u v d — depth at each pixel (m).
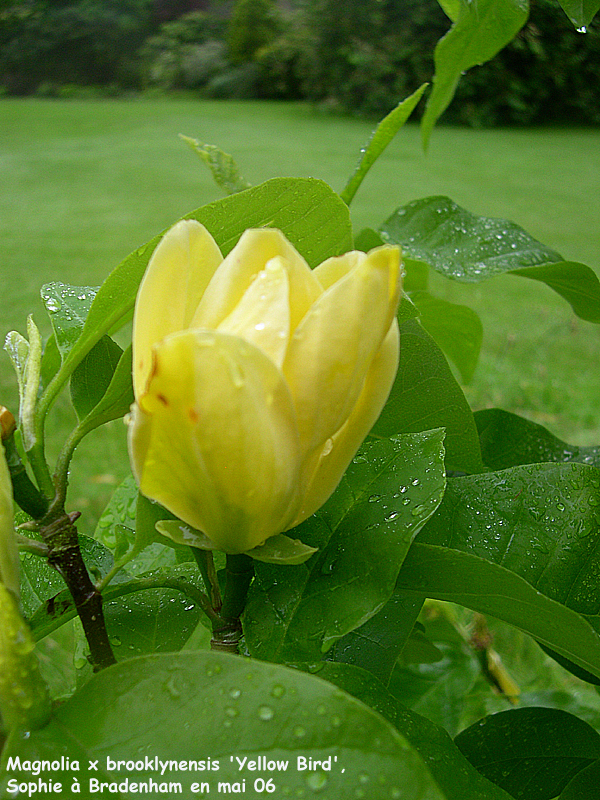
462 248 0.32
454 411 0.29
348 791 0.15
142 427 0.16
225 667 0.16
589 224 2.27
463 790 0.20
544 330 1.46
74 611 0.21
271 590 0.20
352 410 0.17
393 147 3.85
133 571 0.30
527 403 1.16
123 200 2.81
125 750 0.16
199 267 0.18
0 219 2.55
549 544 0.23
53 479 0.19
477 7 0.30
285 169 3.12
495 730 0.28
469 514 0.24
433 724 0.21
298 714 0.16
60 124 4.91
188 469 0.16
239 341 0.15
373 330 0.16
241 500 0.16
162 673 0.17
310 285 0.17
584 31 0.28
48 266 1.92
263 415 0.15
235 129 4.51
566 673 0.65
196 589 0.21
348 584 0.20
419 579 0.21
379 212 2.40
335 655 0.25
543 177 3.11
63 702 0.18
